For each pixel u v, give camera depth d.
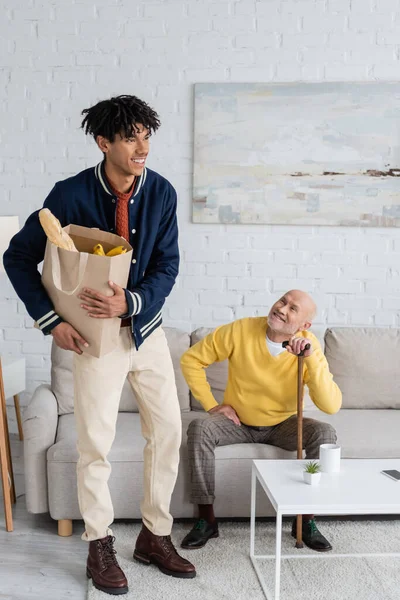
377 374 3.30
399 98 3.92
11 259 2.29
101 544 2.38
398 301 4.06
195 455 2.70
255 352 2.82
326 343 3.38
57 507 2.73
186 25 3.95
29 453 2.76
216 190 4.00
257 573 2.46
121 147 2.18
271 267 4.06
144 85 3.98
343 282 4.06
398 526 2.87
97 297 2.12
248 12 3.93
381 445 2.84
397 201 3.97
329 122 3.94
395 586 2.39
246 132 3.96
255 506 2.77
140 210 2.30
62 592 2.36
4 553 2.62
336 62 3.95
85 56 3.99
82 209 2.27
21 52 4.00
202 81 3.97
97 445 2.31
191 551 2.64
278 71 3.96
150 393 2.40
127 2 3.95
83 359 2.28
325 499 2.19
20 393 4.19
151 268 2.37
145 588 2.37
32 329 4.17
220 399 3.23
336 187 3.97
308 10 3.93
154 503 2.46
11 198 4.10
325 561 2.56
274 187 3.99
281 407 2.84
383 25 3.93
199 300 4.09
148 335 2.33
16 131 4.05
